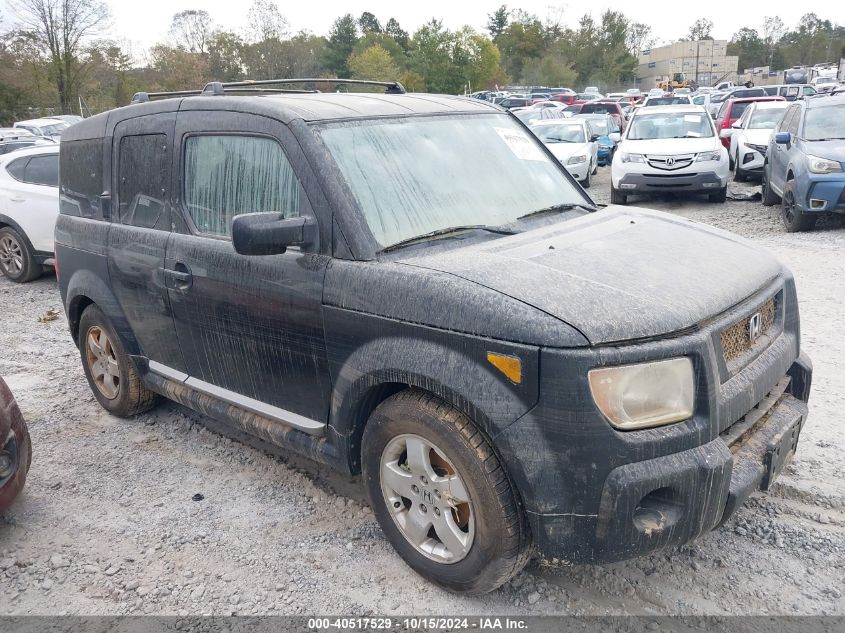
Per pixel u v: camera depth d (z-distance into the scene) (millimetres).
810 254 8812
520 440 2574
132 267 4227
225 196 3682
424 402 2896
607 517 2543
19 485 3771
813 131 10656
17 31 52844
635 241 3291
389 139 3527
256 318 3492
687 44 118312
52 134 27266
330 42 91375
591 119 21156
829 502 3617
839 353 5531
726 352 2863
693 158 13242
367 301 2977
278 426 3668
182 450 4609
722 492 2643
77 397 5566
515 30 102062
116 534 3691
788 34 123125
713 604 2984
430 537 3146
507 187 3734
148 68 66938
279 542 3562
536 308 2580
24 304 8719
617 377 2496
